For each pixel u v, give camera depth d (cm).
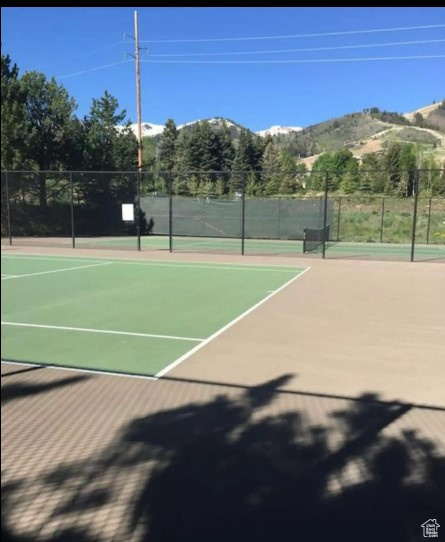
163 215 2969
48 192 2708
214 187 4100
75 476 306
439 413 413
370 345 626
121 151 3431
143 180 3734
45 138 2673
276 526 259
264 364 544
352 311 841
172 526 259
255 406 422
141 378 493
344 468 319
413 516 270
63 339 651
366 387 475
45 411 404
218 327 722
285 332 692
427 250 2244
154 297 980
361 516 269
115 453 336
